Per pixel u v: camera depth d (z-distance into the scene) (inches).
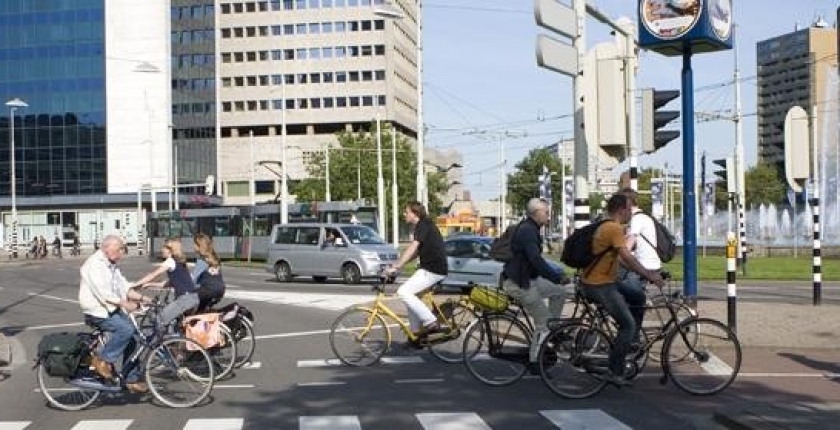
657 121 537.0
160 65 3624.5
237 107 4808.1
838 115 1808.6
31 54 3634.4
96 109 3622.0
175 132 3826.3
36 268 1951.3
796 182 631.8
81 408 382.0
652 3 509.0
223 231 2070.6
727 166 1055.6
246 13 4776.1
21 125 3634.4
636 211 445.7
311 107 4726.9
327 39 4702.3
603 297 371.6
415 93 5152.6
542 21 486.6
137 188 3607.3
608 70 510.3
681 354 388.8
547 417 343.6
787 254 2062.0
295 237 1268.5
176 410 375.9
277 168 4687.5
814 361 458.3
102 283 378.9
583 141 549.0
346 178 3184.1
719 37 510.3
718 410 337.7
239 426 339.3
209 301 475.8
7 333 705.6
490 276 935.0
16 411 379.6
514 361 414.0
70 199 3609.7
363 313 492.4
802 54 1847.9
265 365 498.3
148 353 383.6
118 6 3619.6
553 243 2869.1
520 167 3937.0
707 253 2220.7
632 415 344.8
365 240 1234.6
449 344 487.2
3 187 3639.3
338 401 386.6
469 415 350.0
